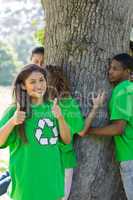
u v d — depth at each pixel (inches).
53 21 191.8
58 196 167.8
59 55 191.3
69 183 187.2
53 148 168.1
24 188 165.2
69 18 186.7
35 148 165.3
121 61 184.1
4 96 590.9
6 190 206.5
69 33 187.3
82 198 193.8
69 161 185.3
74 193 193.3
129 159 185.2
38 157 165.3
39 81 166.4
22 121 159.3
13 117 159.3
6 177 210.5
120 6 187.9
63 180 172.2
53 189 166.1
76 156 191.2
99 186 193.9
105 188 194.9
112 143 193.6
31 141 165.3
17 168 166.2
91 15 185.3
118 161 191.9
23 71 165.9
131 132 185.3
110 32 188.1
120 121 181.9
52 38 193.3
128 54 190.1
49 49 195.5
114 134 182.7
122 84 184.1
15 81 166.6
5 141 163.5
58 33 190.5
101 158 192.2
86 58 187.9
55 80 181.6
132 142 185.3
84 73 188.7
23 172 165.3
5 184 205.8
